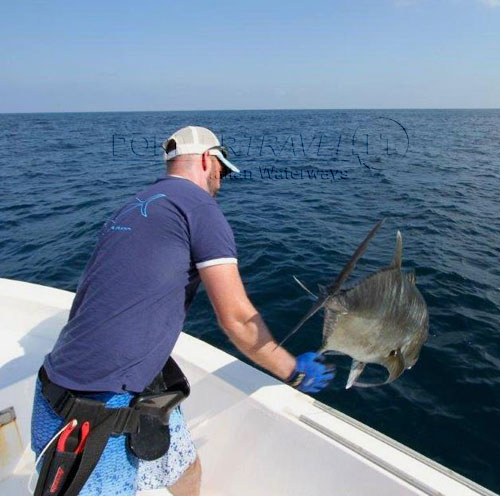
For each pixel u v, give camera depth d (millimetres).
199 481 2229
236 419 2439
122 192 13797
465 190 13977
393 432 3637
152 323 1653
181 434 2051
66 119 100312
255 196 13570
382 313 1603
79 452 1629
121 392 1662
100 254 1707
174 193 1690
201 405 2582
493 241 8531
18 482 2652
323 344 1562
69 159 23750
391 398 3984
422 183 15344
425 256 7566
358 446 2068
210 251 1648
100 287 1653
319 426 2182
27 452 2822
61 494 1611
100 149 29359
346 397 3988
